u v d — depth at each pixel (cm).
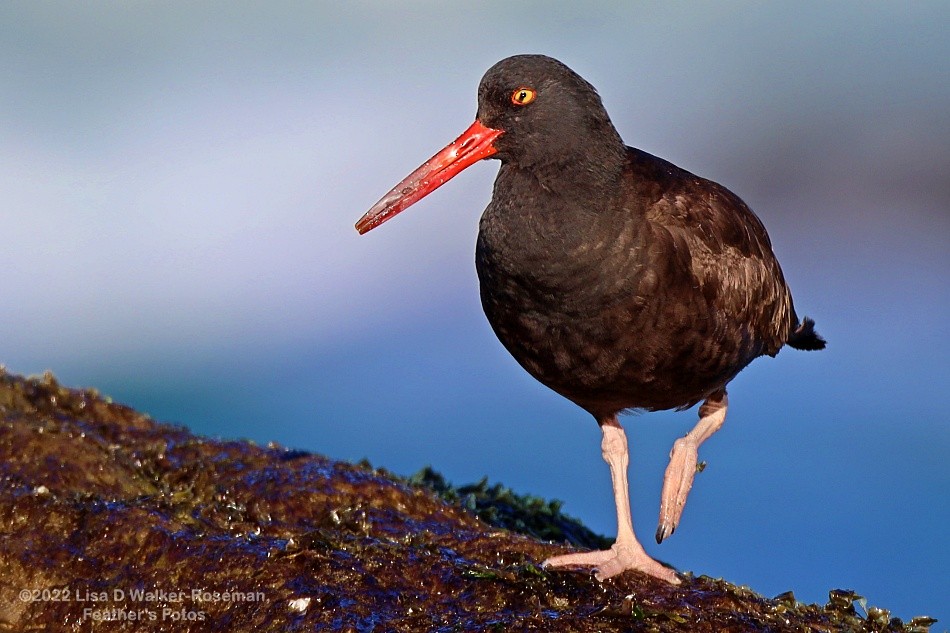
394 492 805
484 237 734
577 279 700
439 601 651
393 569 672
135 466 836
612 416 800
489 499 914
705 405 830
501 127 735
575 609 642
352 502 788
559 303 710
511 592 654
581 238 698
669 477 790
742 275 764
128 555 692
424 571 672
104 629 665
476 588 657
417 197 762
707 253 732
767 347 849
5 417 837
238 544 684
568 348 725
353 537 720
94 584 682
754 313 788
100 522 709
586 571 701
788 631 637
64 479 776
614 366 726
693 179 784
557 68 725
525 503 929
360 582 655
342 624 616
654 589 687
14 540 702
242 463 838
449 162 751
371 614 627
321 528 751
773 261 837
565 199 704
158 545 691
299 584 648
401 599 647
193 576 670
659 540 773
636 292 702
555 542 778
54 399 925
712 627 631
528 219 707
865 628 665
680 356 729
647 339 714
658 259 704
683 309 715
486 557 725
